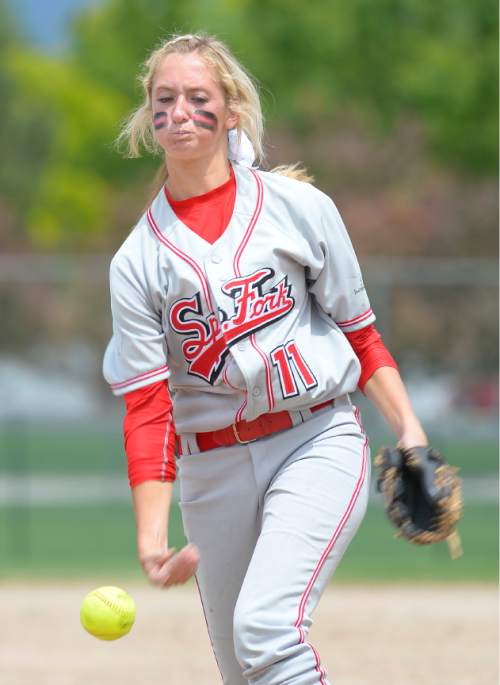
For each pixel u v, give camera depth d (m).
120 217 126.62
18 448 59.50
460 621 30.36
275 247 14.28
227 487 14.78
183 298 14.27
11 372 58.62
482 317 53.34
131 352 14.29
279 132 111.12
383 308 51.53
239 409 14.45
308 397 14.33
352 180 111.62
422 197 108.88
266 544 13.77
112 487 55.09
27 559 42.38
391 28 109.50
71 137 139.12
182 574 13.30
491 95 104.56
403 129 111.06
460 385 53.44
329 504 14.02
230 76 14.59
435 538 13.91
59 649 26.89
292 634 13.34
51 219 134.62
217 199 14.54
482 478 51.84
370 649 26.81
